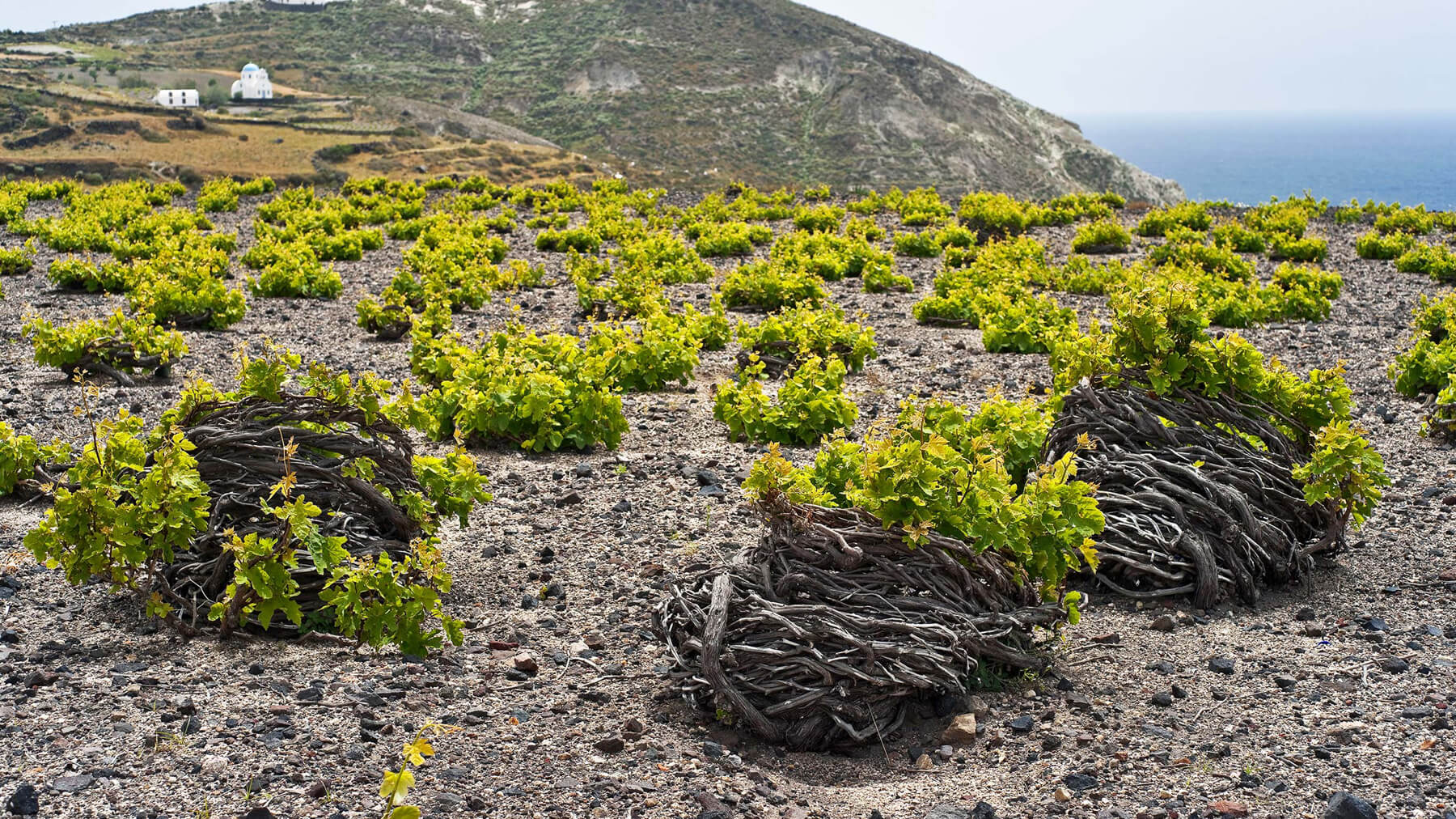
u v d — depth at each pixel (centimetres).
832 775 420
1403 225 2525
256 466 536
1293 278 1684
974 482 468
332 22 17912
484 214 3141
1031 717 453
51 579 569
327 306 1570
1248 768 411
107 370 1048
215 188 3544
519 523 682
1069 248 2389
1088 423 648
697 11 17362
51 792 367
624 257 2033
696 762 412
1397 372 1104
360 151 8075
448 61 16838
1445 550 647
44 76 13225
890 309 1578
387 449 576
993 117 15650
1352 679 486
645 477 776
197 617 515
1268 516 614
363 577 477
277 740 406
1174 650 522
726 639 448
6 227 2623
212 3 18925
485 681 475
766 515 475
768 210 3039
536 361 898
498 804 377
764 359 1123
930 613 455
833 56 16050
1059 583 525
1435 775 402
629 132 14212
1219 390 657
